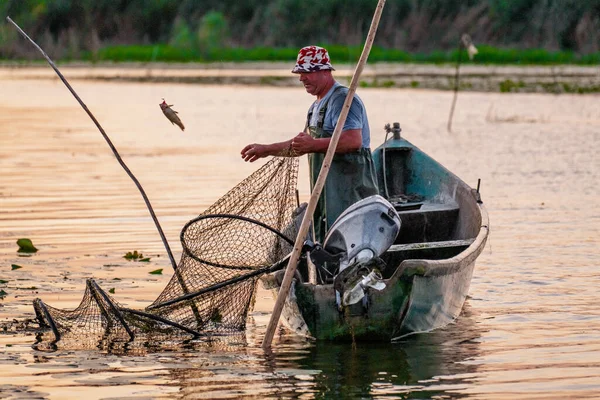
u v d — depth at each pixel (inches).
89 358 938.1
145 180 2038.6
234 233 1059.9
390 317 956.0
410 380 860.6
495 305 1114.7
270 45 6732.3
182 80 5191.9
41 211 1706.4
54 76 5477.4
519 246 1403.8
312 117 1053.8
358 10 6550.2
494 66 5910.4
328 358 930.7
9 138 2807.6
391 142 1413.6
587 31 6328.7
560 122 3095.5
